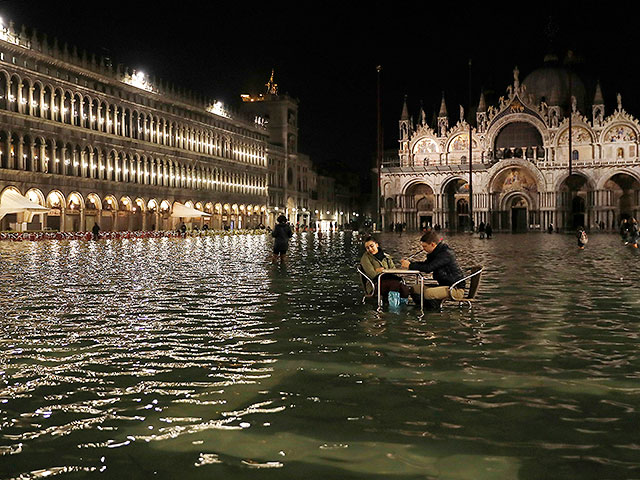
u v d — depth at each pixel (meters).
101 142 80.50
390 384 7.52
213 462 5.23
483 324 11.45
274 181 130.25
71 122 75.69
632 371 8.08
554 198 110.88
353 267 25.56
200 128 104.62
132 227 86.94
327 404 6.77
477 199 117.06
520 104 115.19
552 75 120.94
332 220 157.62
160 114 93.88
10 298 15.29
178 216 89.06
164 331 10.97
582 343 9.80
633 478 4.87
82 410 6.62
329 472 5.01
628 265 25.64
